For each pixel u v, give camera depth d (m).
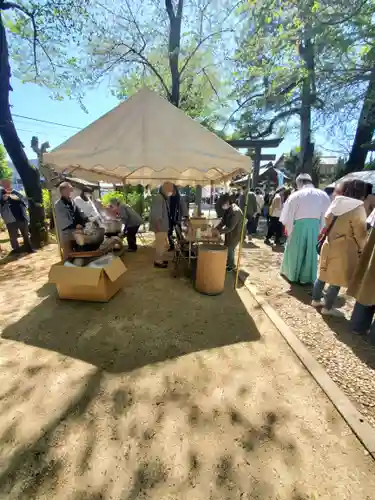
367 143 10.53
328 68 7.78
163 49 10.25
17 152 6.18
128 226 6.34
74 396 1.90
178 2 9.26
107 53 9.59
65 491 1.29
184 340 2.67
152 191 9.29
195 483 1.34
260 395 1.95
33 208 6.59
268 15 7.73
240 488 1.32
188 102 11.64
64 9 6.90
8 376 2.10
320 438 1.60
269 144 11.55
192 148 3.44
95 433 1.61
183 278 4.56
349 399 1.92
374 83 7.67
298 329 2.91
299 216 4.09
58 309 3.30
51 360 2.31
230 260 5.06
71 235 3.97
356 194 2.93
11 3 6.00
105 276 3.48
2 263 5.32
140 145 3.42
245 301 3.66
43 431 1.61
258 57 9.44
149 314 3.22
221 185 8.57
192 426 1.67
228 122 12.12
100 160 3.37
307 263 4.14
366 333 2.79
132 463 1.43
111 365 2.26
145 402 1.86
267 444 1.56
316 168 15.15
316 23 6.83
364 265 2.62
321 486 1.34
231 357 2.40
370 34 6.65
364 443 1.56
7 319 3.03
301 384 2.07
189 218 6.17
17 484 1.32
